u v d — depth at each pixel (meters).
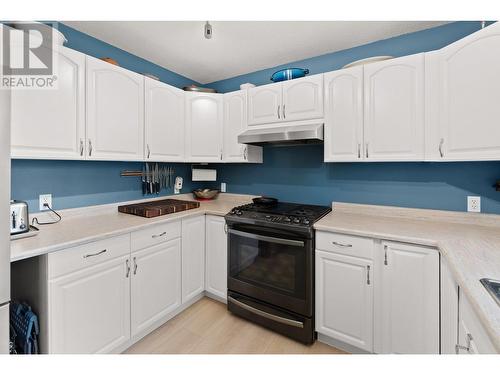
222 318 2.06
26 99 1.40
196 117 2.47
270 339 1.81
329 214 2.10
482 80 1.36
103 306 1.50
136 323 1.71
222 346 1.73
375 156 1.77
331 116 1.94
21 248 1.19
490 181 1.69
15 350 1.27
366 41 2.09
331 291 1.69
